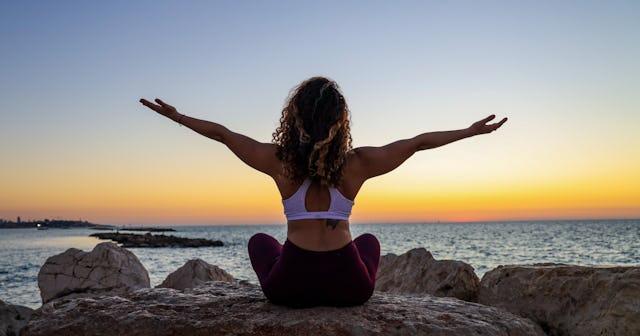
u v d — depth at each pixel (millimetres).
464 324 3625
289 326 3365
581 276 4781
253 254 3842
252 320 3479
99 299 4133
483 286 5750
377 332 3332
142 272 9836
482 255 39719
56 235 145250
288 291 3500
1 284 22344
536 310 4980
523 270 5367
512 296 5285
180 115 3434
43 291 9320
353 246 3445
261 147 3420
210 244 75312
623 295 4340
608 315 4352
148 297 4238
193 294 4391
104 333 3572
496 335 3609
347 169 3348
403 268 7387
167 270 31797
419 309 3885
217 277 8766
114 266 9570
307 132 3211
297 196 3320
